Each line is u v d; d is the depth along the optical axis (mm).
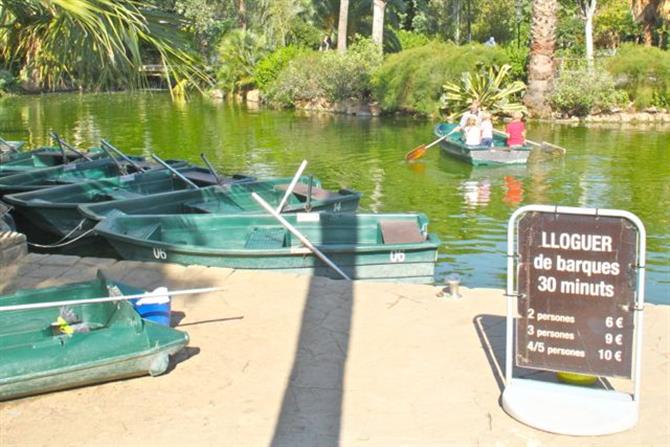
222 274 6445
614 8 39531
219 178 12320
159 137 24188
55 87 7551
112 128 26891
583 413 3875
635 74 28359
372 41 34844
